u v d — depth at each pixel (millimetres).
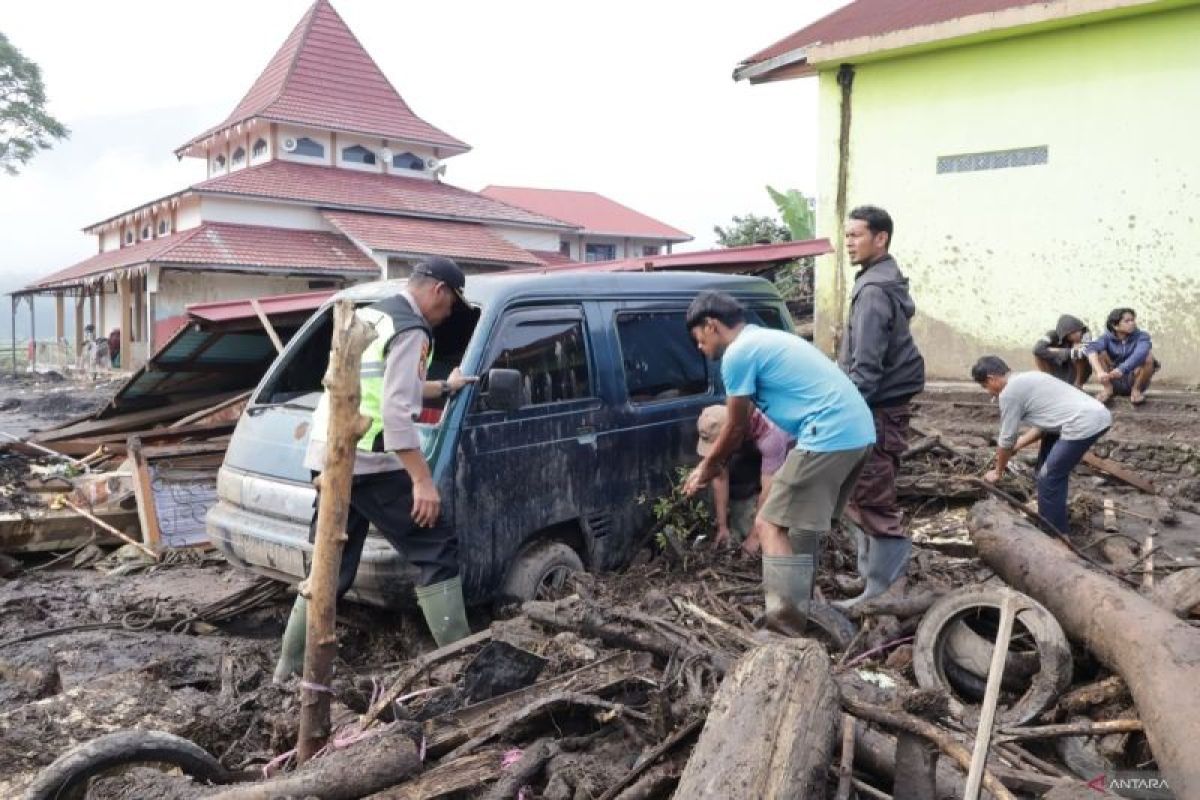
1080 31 9445
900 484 6902
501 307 4863
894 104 10656
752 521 5812
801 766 2557
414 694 3643
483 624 4844
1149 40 9117
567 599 4277
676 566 5395
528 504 4816
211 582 6086
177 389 8742
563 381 5113
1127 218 9406
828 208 11172
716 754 2615
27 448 8578
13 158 40438
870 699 3422
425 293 4191
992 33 9648
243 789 2783
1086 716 3641
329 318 5617
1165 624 3541
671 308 5879
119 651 4793
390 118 31094
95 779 2922
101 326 32500
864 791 2920
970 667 3980
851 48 10453
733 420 4309
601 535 5230
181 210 27266
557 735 3354
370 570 4391
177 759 2982
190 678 4441
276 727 3441
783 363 4207
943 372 10594
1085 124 9531
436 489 4215
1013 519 4863
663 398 5699
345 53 31953
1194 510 7316
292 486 4742
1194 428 8406
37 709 3766
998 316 10211
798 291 16281
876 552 4980
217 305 7277
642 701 3465
